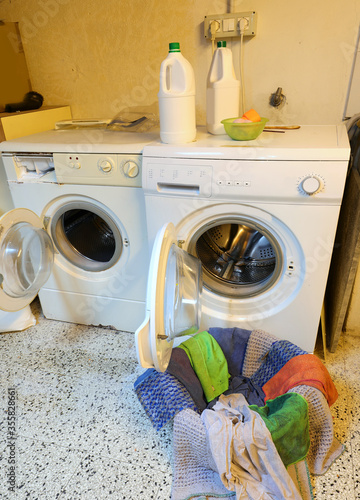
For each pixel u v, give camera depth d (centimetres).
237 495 102
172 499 108
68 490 113
